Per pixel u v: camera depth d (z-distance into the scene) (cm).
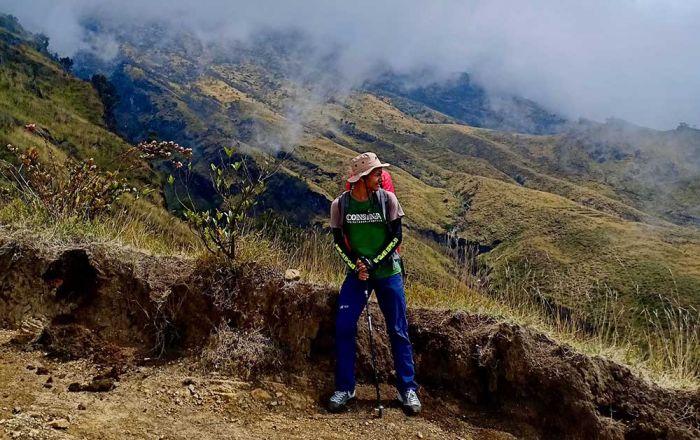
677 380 553
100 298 543
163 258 590
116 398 426
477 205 17375
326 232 664
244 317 527
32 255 563
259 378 495
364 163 481
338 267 632
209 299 536
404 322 497
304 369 516
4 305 538
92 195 671
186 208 575
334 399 470
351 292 492
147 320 535
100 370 476
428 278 658
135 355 509
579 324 612
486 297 632
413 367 495
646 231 12219
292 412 457
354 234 486
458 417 499
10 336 514
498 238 14362
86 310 539
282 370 510
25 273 552
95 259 559
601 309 610
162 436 378
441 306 601
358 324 542
